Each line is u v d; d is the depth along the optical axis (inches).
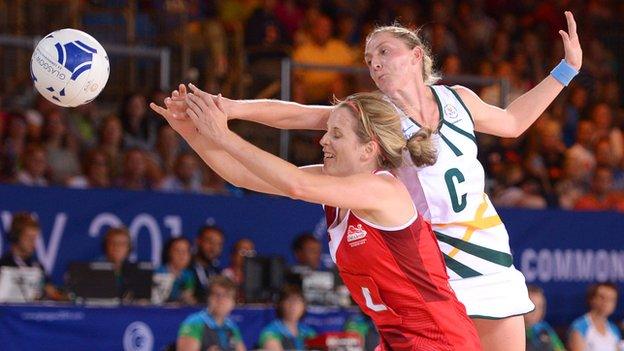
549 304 693.9
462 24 965.8
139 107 677.3
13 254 536.4
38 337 506.6
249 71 795.4
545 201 751.1
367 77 806.5
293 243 613.3
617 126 947.3
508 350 321.4
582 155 812.0
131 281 544.4
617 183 842.8
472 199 312.8
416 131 303.1
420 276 273.4
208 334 520.7
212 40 802.2
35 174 615.5
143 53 658.2
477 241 314.5
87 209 578.2
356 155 277.1
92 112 698.2
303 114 311.7
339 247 277.7
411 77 310.7
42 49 304.8
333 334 522.6
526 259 687.7
